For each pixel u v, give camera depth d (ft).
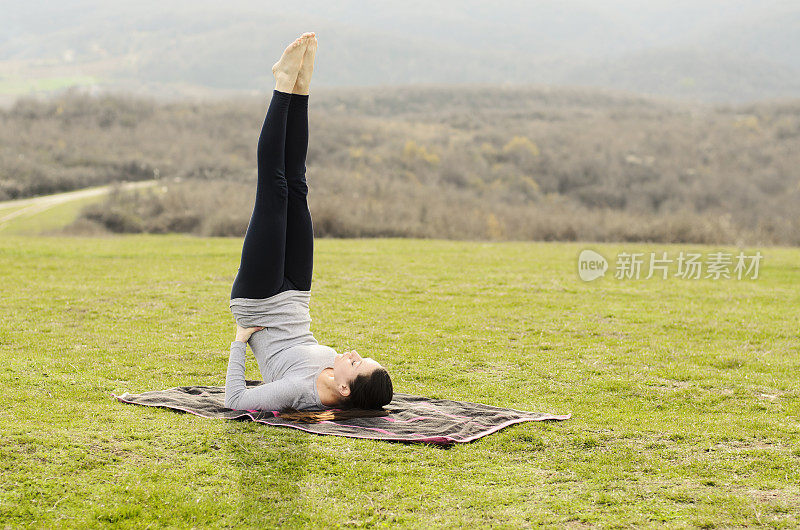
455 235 87.76
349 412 15.07
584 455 13.47
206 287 34.37
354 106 339.77
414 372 20.34
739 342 25.09
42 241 57.36
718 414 16.78
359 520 10.61
